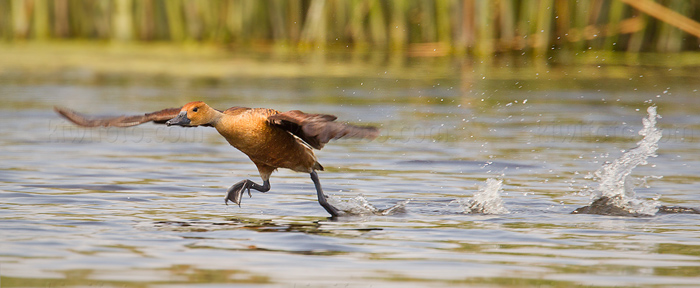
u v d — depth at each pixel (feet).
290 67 97.30
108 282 21.57
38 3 120.88
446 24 105.40
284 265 23.79
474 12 103.55
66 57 104.78
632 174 42.78
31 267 22.95
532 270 23.59
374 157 48.62
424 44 107.34
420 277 22.65
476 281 22.30
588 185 39.81
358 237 28.04
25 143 52.39
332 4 111.86
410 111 68.69
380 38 110.22
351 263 24.17
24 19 120.67
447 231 29.30
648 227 30.30
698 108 71.46
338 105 70.44
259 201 35.55
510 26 103.55
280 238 27.63
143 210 32.50
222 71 94.38
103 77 90.99
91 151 49.83
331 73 92.17
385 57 106.93
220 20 117.39
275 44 115.44
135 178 40.45
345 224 30.58
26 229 28.09
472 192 37.70
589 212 33.30
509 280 22.43
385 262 24.36
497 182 36.11
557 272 23.39
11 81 86.53
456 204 34.83
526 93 81.30
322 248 26.17
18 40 120.88
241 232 28.60
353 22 111.55
